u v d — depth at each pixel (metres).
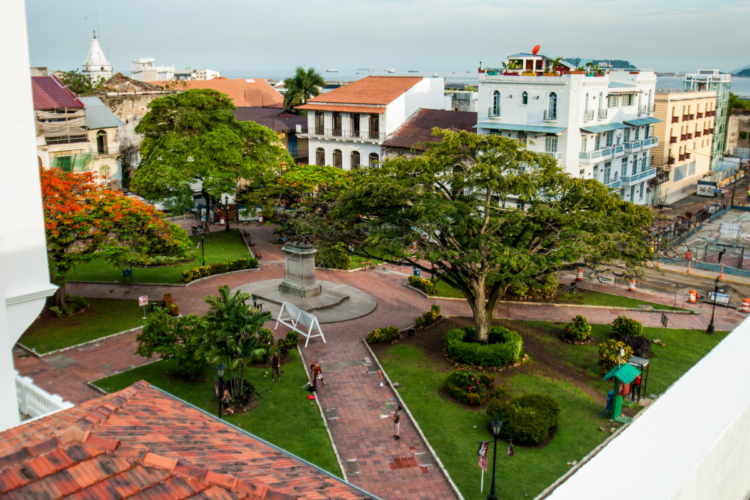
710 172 87.06
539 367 30.95
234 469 7.57
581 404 27.28
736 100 112.62
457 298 41.47
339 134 66.38
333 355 32.44
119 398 9.48
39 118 54.16
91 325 35.22
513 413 24.41
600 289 43.56
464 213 30.62
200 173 50.50
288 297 39.97
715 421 4.61
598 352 32.25
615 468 4.18
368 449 23.94
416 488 21.53
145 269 46.25
